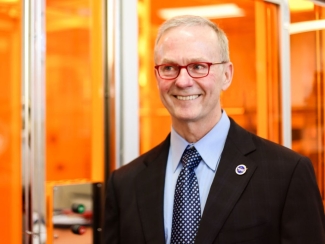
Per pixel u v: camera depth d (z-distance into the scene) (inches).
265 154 51.4
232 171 50.8
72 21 68.1
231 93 85.6
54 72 66.4
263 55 91.3
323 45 105.3
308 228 47.6
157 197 53.6
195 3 80.7
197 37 50.9
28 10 65.1
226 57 53.3
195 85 51.0
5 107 65.1
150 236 51.9
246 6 88.4
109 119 71.2
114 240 57.2
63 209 66.4
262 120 91.0
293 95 97.4
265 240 48.2
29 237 64.2
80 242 67.8
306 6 100.3
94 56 70.1
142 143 74.1
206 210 49.3
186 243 50.1
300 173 49.1
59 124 66.7
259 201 48.9
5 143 65.1
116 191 57.9
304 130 100.3
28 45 65.1
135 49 72.8
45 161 65.1
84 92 69.2
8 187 64.9
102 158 70.8
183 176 52.6
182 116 51.5
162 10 76.2
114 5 71.0
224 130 53.9
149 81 74.9
